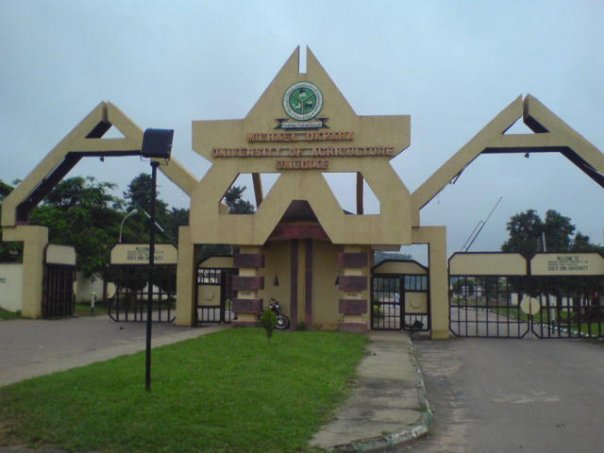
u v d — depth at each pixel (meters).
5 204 28.12
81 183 45.50
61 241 41.38
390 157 23.58
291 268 25.00
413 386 12.16
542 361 17.81
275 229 24.67
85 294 43.62
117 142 26.42
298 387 10.81
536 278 25.25
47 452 7.47
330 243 25.92
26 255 28.12
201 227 24.50
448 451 8.20
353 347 17.98
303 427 8.50
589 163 23.80
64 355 15.45
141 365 12.22
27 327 24.05
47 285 28.75
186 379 10.75
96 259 41.47
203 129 24.70
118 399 9.21
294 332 21.52
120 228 44.06
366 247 24.67
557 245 60.09
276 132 24.19
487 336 25.16
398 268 25.81
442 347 21.72
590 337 24.95
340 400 10.64
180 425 8.07
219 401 9.24
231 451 7.45
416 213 24.78
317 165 23.81
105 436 7.79
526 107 24.83
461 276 24.97
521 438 8.88
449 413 10.75
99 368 11.96
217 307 26.45
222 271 26.58
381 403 10.50
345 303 23.64
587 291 28.66
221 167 24.55
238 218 24.34
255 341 17.23
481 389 13.23
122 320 28.73
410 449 8.29
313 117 24.02
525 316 41.00
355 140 23.75
